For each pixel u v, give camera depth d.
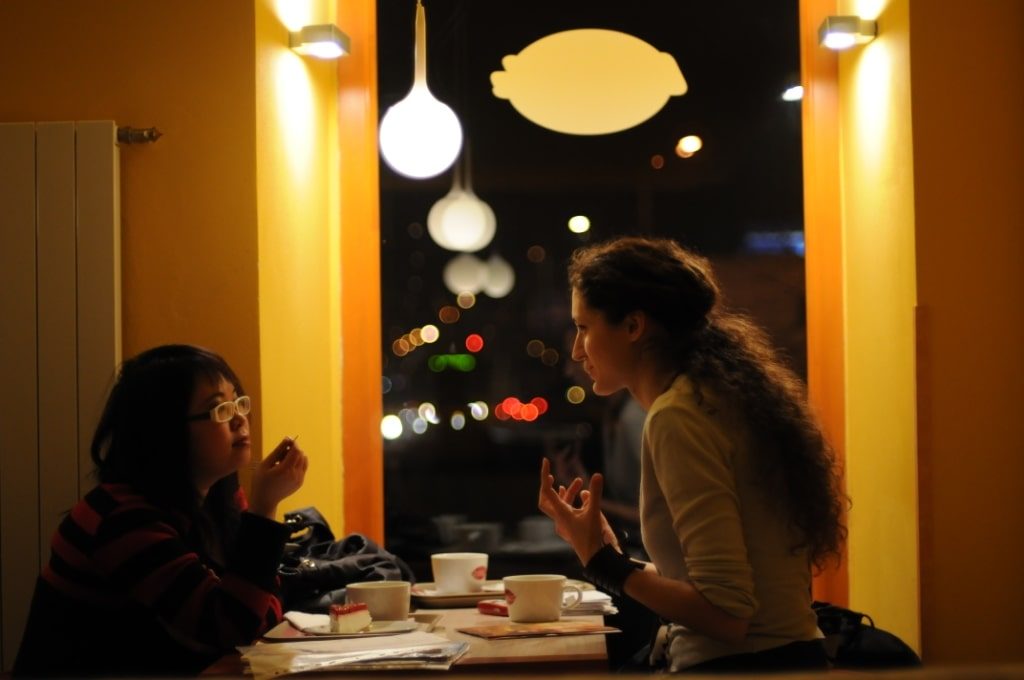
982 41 3.21
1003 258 3.21
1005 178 3.21
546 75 4.06
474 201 4.05
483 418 4.03
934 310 3.22
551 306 4.02
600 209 4.03
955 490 3.21
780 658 1.95
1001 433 3.20
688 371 2.04
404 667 1.92
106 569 2.16
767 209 3.99
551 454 4.00
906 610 3.34
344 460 4.02
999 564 3.20
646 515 2.06
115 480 2.28
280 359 3.34
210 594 2.14
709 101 4.02
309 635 2.22
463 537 4.01
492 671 1.95
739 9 4.03
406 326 4.04
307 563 2.75
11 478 3.04
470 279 4.05
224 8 3.16
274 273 3.30
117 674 2.17
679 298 2.10
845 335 3.94
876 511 3.62
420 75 3.65
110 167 3.07
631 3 4.05
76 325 3.06
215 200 3.14
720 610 1.86
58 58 3.16
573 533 2.04
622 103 4.04
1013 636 3.19
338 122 4.04
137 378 2.31
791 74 4.00
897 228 3.38
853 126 3.80
